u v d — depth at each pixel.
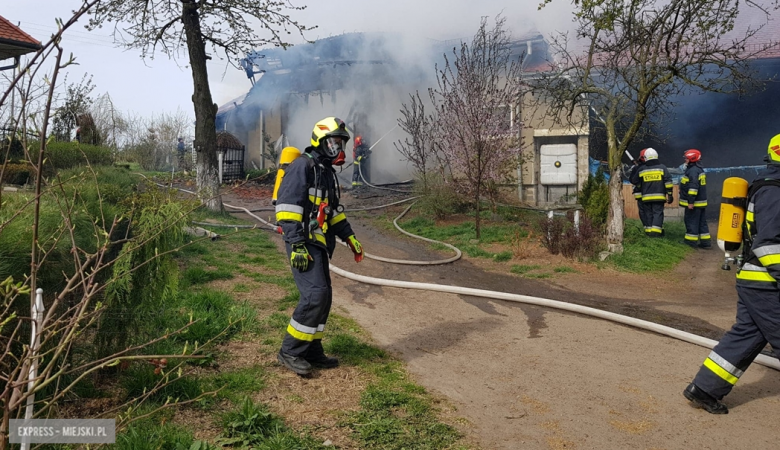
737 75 9.12
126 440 2.81
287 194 4.04
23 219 3.31
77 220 3.72
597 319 6.03
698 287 8.14
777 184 3.51
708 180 15.76
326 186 4.25
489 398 3.93
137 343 3.69
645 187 11.62
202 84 12.52
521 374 4.40
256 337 4.83
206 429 3.19
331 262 9.01
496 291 7.27
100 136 14.34
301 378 4.05
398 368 4.41
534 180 15.95
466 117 11.38
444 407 3.74
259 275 7.25
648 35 9.01
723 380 3.68
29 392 2.13
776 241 3.43
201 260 7.80
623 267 9.05
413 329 5.52
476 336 5.35
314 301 4.06
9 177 7.06
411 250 10.38
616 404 3.88
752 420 3.66
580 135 15.57
